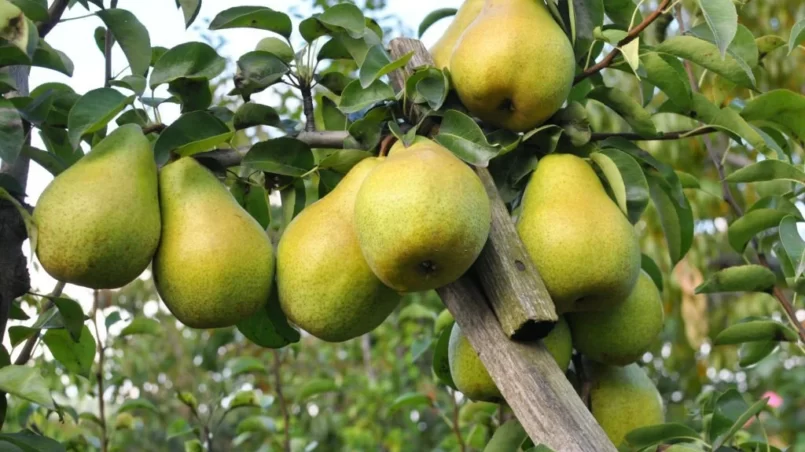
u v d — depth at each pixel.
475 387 1.10
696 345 2.28
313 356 3.58
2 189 0.97
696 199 2.20
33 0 1.04
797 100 1.11
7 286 1.01
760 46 1.19
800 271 1.06
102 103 1.02
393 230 0.95
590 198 1.04
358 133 1.06
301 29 1.09
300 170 1.08
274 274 1.04
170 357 3.52
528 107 1.06
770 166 1.11
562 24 1.09
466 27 1.12
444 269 0.97
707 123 1.12
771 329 1.18
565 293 1.03
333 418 3.07
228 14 1.09
